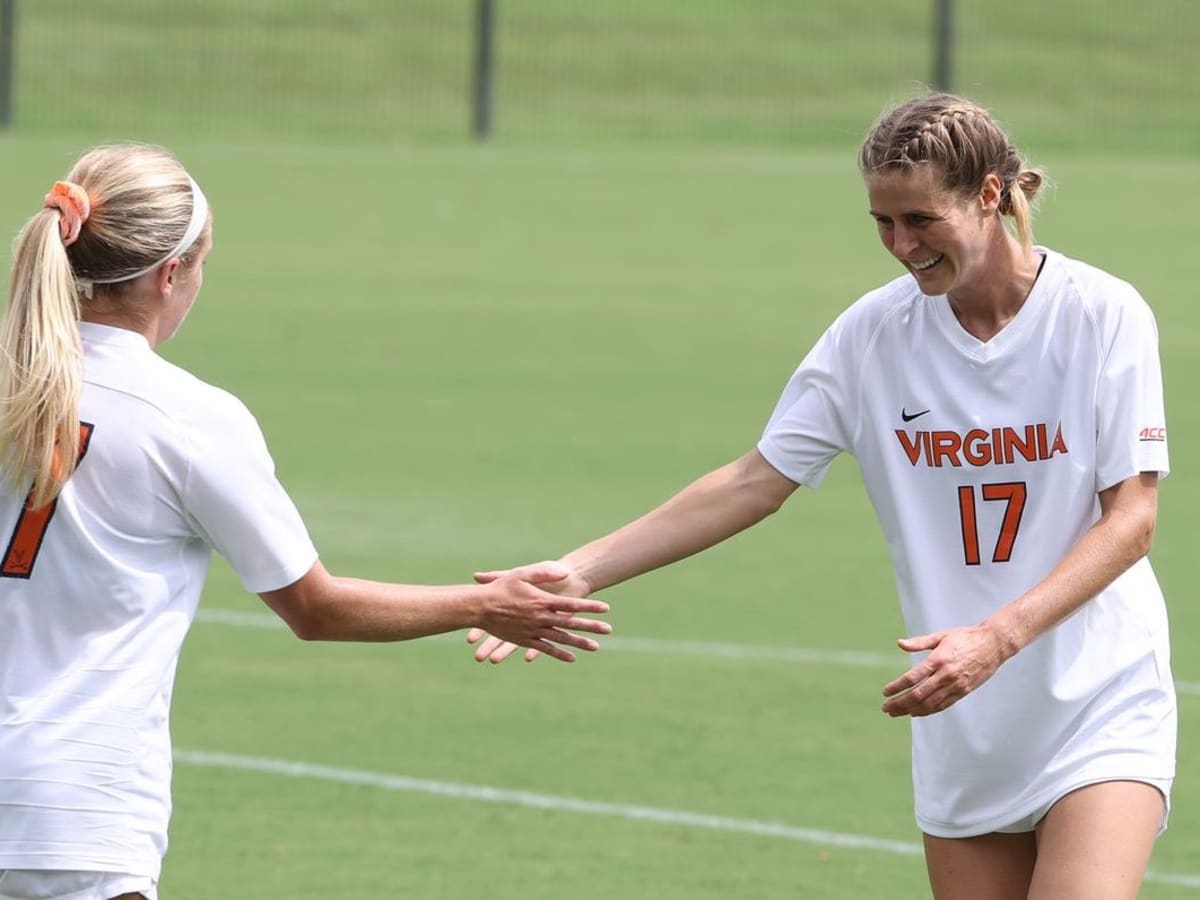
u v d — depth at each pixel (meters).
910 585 16.56
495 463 47.59
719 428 52.19
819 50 133.50
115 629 14.23
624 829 25.22
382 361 60.47
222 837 24.64
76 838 13.93
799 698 31.05
